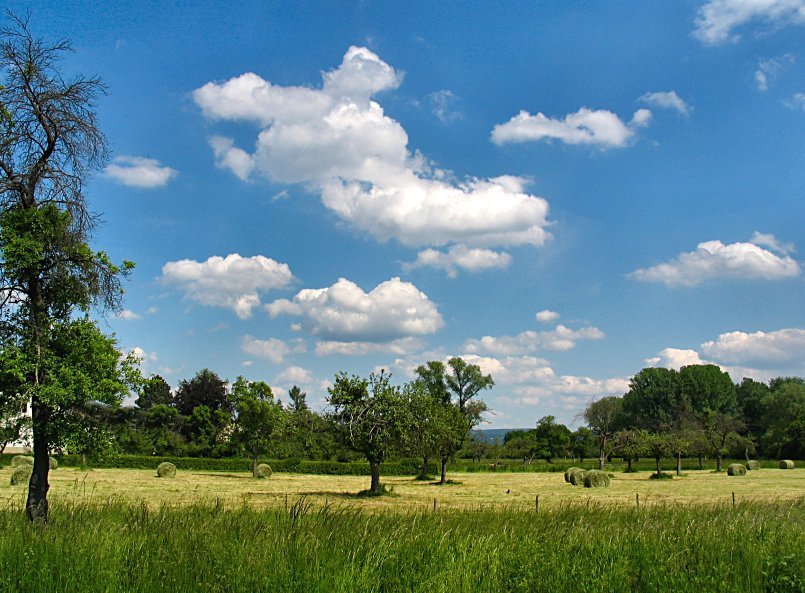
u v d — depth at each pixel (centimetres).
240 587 932
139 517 1419
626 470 7681
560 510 1820
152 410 7138
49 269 1730
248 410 5341
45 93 1758
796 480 5581
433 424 4084
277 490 3947
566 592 1002
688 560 1157
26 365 1570
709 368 10781
